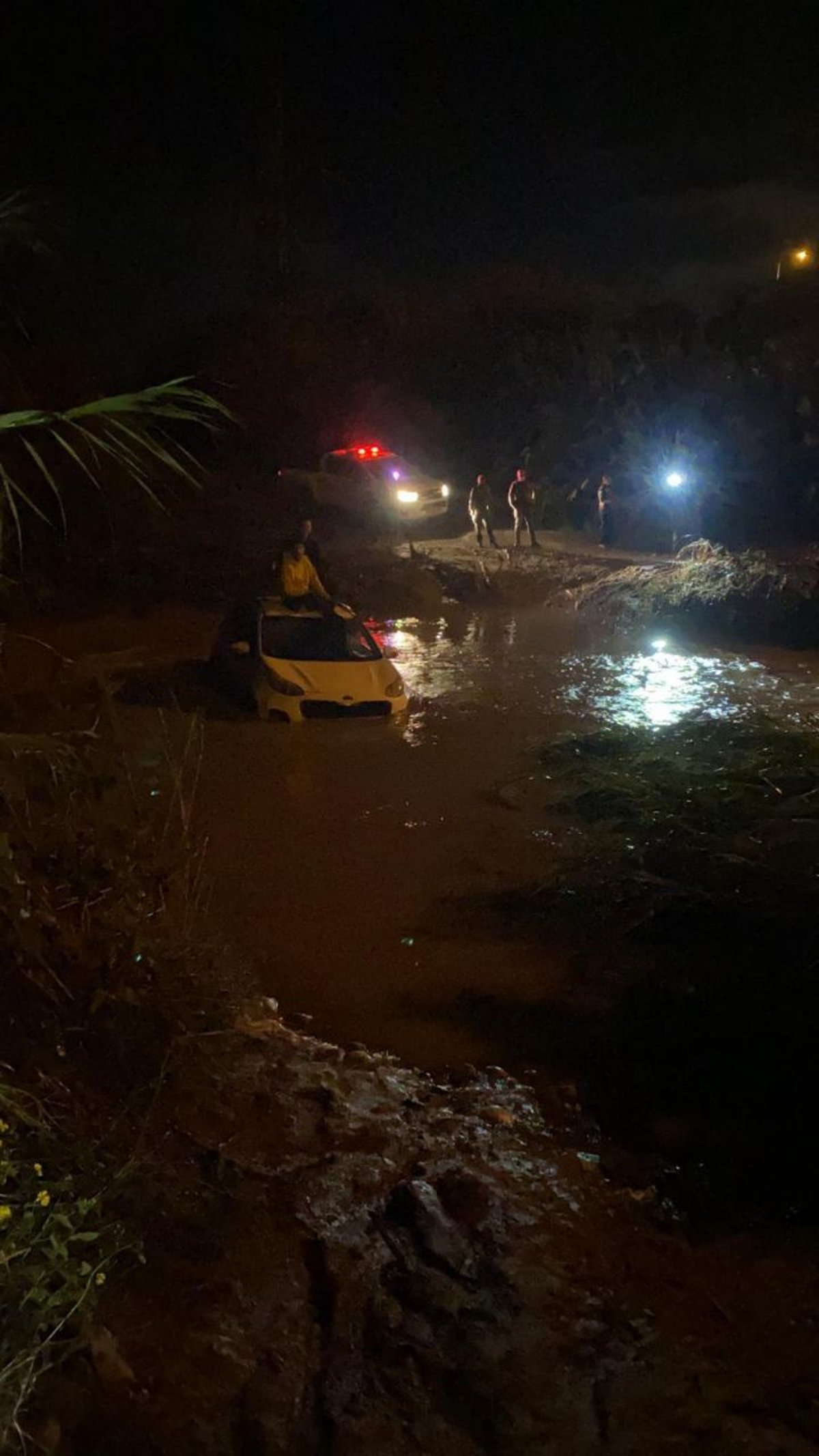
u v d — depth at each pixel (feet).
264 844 29.94
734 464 81.10
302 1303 11.11
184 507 77.71
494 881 27.99
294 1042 18.04
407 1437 9.66
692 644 55.88
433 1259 12.09
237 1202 12.53
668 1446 9.91
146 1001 15.10
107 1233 10.75
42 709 21.62
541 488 84.84
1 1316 8.95
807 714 43.39
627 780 34.91
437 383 113.70
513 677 49.08
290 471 88.69
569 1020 21.31
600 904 26.66
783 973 23.17
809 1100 18.29
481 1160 14.84
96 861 15.70
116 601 60.34
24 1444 8.39
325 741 39.24
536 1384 10.48
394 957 23.82
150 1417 9.25
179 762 35.60
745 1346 11.62
